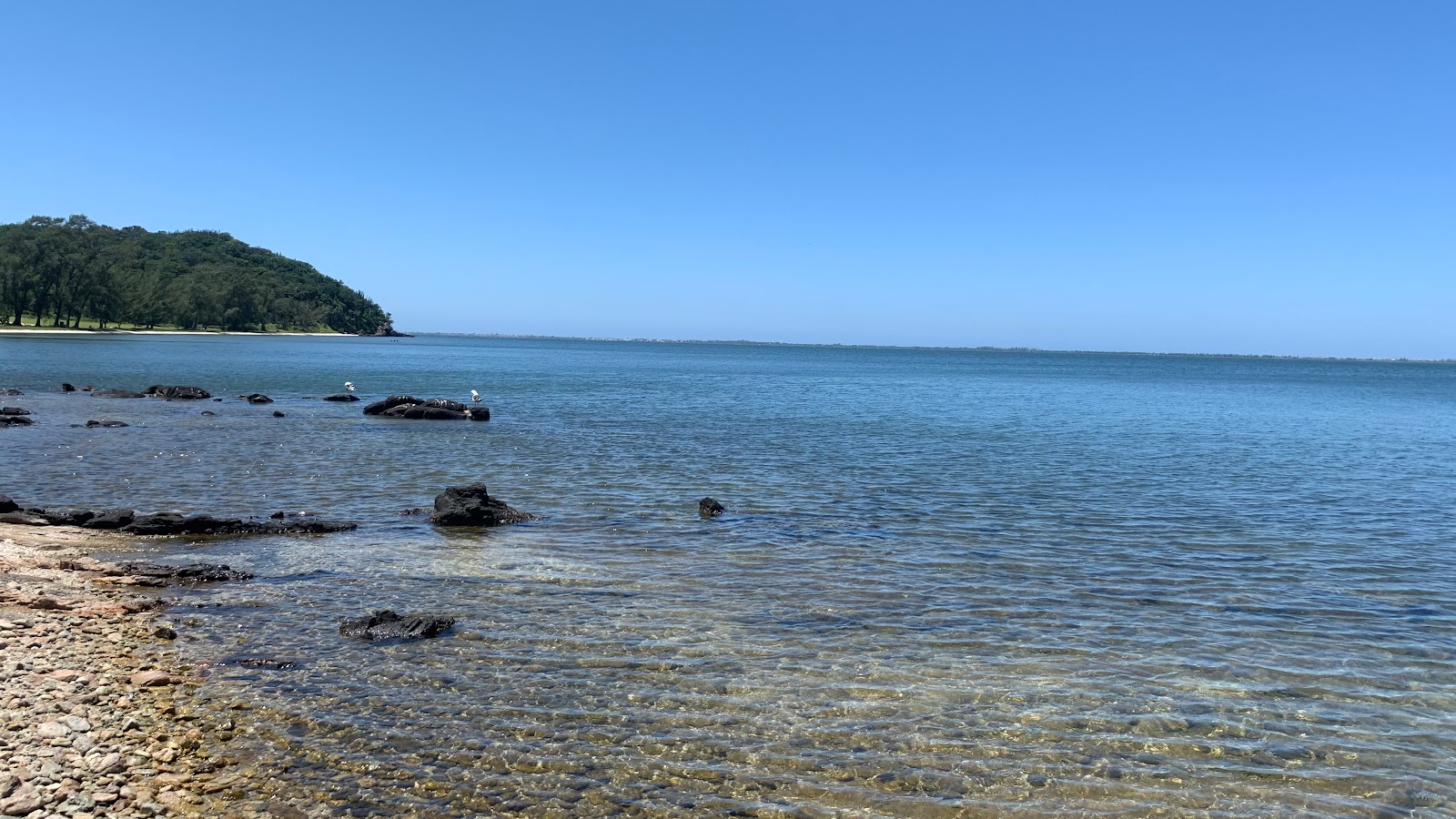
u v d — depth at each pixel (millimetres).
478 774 9141
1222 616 14883
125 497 23766
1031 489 27641
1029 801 8969
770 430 45188
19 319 143750
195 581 15602
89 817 7867
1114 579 17156
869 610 14914
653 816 8492
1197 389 105750
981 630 13977
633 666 12141
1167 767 9680
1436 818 8812
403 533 20094
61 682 10648
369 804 8484
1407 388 124000
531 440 39000
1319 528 22234
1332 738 10414
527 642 13000
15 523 19250
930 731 10383
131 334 161375
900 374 138875
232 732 9805
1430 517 23859
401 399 49812
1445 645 13578
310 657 12133
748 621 14211
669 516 22594
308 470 28984
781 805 8758
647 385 89812
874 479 29219
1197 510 24484
